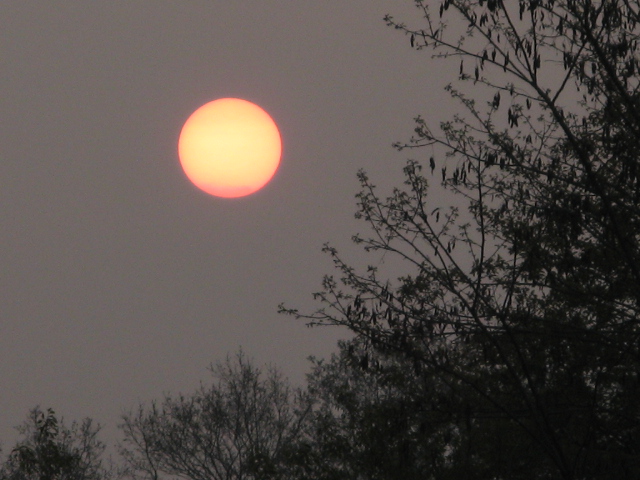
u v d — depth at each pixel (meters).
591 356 60.84
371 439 68.88
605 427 62.06
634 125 55.34
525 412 62.12
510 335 56.59
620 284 57.88
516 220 61.56
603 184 55.31
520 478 67.31
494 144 57.59
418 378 67.50
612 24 53.31
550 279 57.31
